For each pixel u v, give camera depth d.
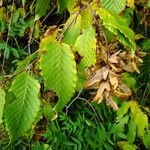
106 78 0.54
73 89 0.38
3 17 1.12
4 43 1.13
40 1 0.54
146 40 1.07
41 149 1.03
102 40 0.50
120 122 1.02
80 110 1.14
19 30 1.08
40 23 1.03
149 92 1.14
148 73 1.11
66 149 1.05
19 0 1.14
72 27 0.44
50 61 0.38
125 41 0.40
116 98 0.98
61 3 0.51
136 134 1.10
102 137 1.05
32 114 0.37
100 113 1.09
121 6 0.43
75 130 1.06
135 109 0.98
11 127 0.36
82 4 0.50
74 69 0.38
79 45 0.42
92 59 0.42
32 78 0.38
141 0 0.90
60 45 0.39
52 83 0.38
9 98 0.38
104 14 0.39
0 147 1.06
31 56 0.42
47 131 1.04
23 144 1.11
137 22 1.13
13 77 0.41
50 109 0.97
